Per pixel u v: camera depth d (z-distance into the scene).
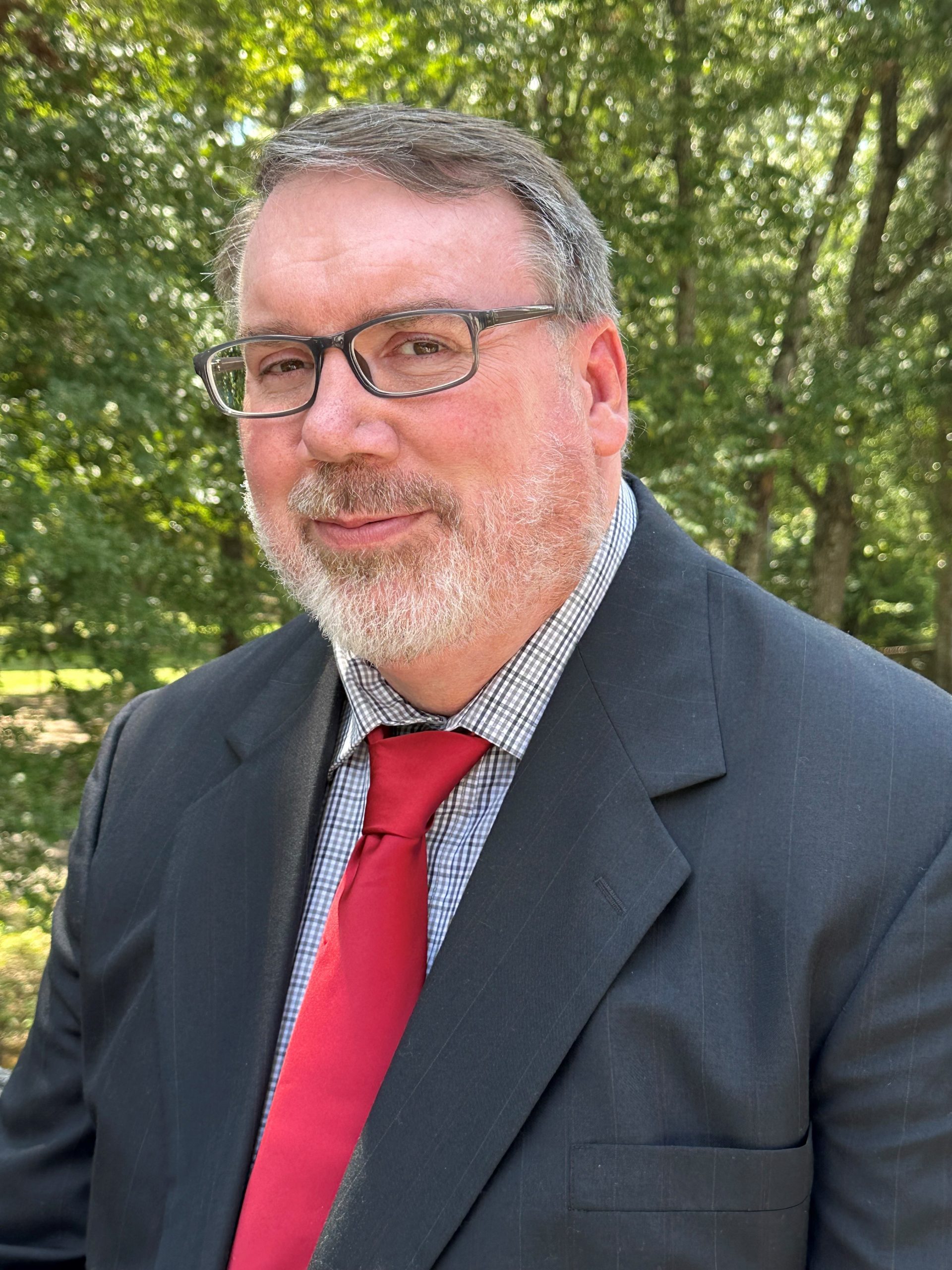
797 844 1.12
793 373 12.86
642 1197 1.04
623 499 1.43
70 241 7.02
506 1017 1.12
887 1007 1.07
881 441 13.18
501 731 1.28
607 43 11.05
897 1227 1.06
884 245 13.55
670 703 1.24
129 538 7.56
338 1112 1.17
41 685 7.89
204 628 8.55
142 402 7.02
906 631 20.27
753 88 11.42
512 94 11.02
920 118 13.81
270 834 1.40
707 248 11.65
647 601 1.33
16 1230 1.47
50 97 7.69
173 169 7.71
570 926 1.14
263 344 1.26
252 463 1.30
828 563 14.48
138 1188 1.29
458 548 1.20
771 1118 1.06
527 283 1.22
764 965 1.09
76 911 1.55
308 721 1.47
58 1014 1.54
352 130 1.20
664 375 10.94
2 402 7.21
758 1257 1.04
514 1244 1.05
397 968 1.22
